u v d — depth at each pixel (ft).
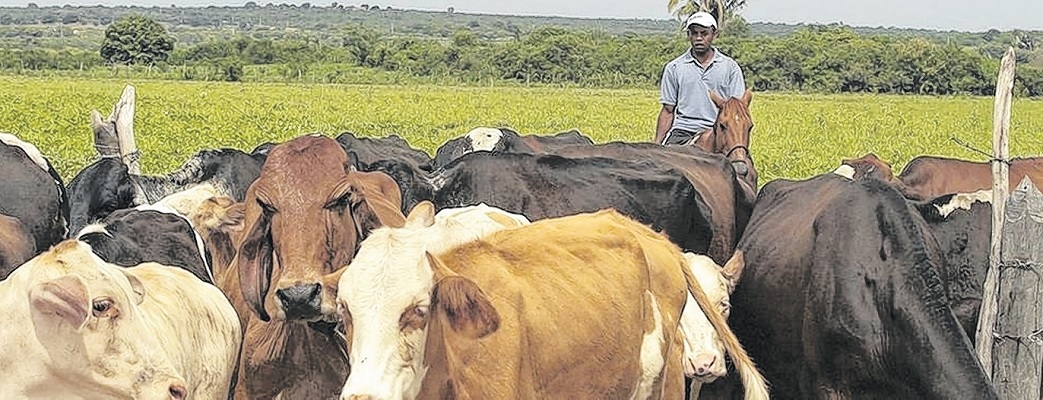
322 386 23.65
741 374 23.24
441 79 250.57
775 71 234.58
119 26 268.21
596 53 253.03
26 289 16.07
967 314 27.17
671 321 22.82
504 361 18.53
